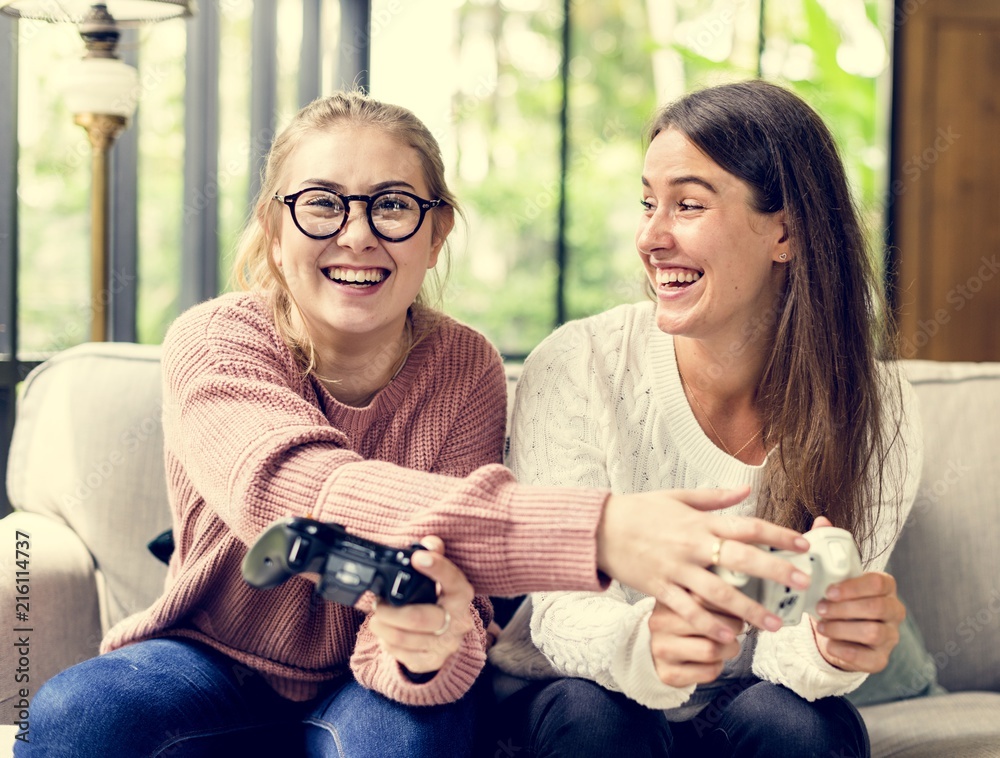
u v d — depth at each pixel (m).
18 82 2.35
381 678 1.03
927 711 1.45
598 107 5.16
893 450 1.32
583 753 1.03
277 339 1.23
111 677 1.06
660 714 1.09
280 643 1.17
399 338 1.30
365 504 0.93
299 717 1.17
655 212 1.22
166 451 1.24
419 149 1.25
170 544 1.39
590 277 5.00
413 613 0.86
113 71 2.05
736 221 1.19
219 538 1.18
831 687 1.07
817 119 1.25
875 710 1.47
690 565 0.86
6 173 2.27
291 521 0.83
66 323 2.59
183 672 1.10
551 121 4.82
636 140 5.20
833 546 0.90
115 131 2.09
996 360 3.78
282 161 1.24
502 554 0.89
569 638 1.07
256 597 1.17
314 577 0.95
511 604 1.50
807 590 0.89
